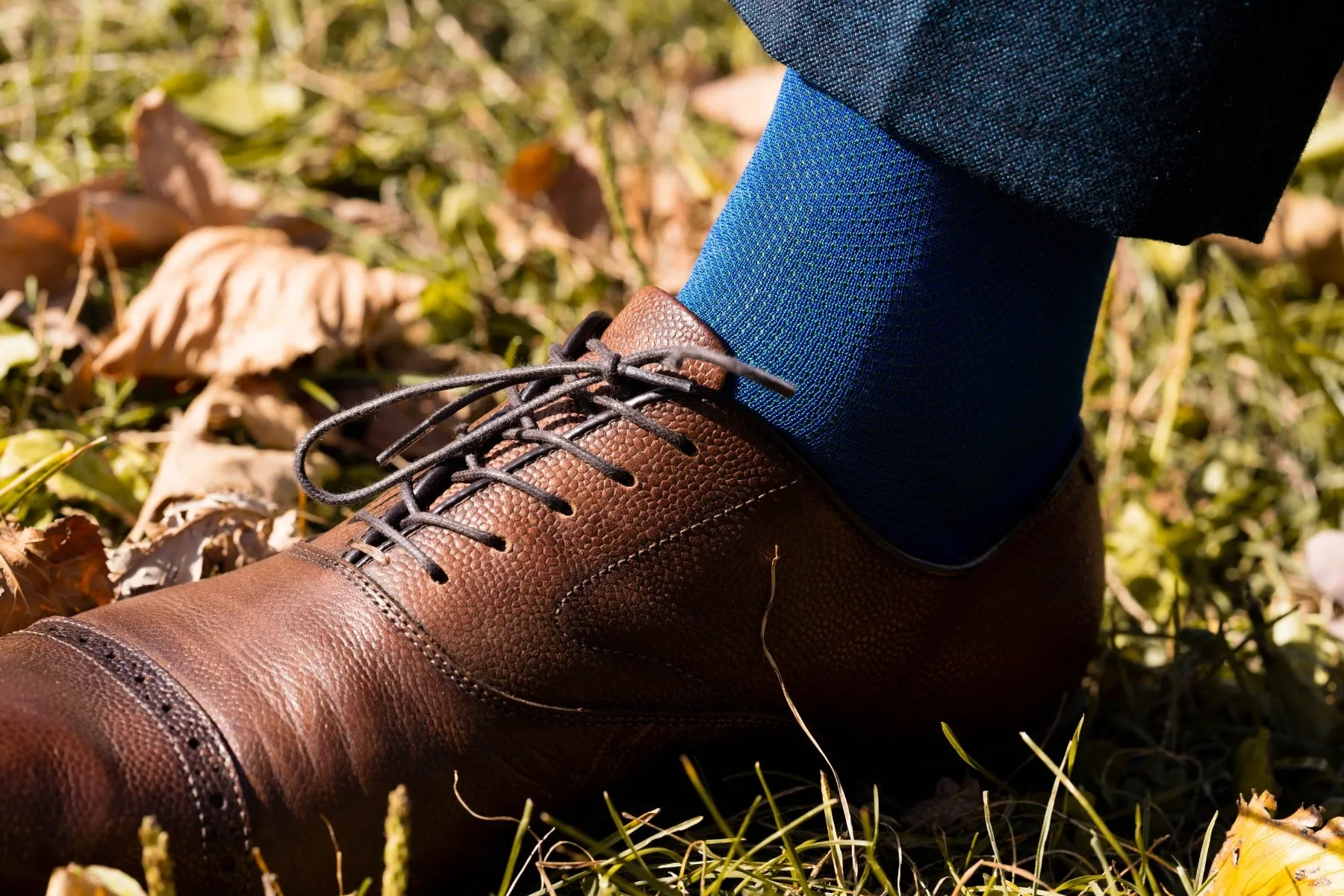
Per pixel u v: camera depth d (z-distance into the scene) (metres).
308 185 1.04
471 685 0.62
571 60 1.27
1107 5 0.60
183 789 0.59
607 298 0.93
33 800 0.58
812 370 0.64
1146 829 0.66
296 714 0.61
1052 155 0.61
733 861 0.64
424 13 1.27
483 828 0.62
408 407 0.81
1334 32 0.61
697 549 0.63
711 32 1.33
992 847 0.63
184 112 0.91
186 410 0.81
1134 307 0.98
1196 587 0.80
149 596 0.64
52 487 0.74
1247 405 0.93
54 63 1.09
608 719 0.63
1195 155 0.60
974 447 0.66
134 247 0.88
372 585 0.62
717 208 0.99
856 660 0.66
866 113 0.62
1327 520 0.85
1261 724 0.72
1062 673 0.69
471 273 0.92
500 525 0.63
